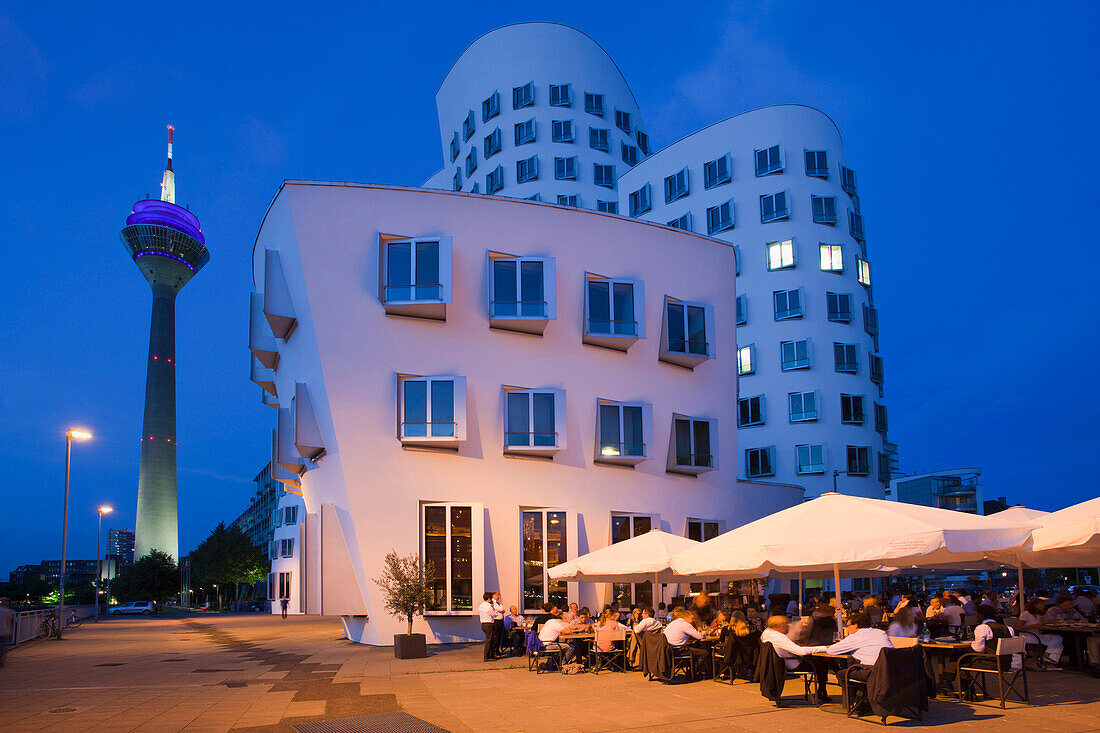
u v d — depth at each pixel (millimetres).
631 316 29266
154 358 185375
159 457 174000
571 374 28328
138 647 27031
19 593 178750
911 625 10938
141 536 166875
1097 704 10547
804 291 46812
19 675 18031
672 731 9633
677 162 51156
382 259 25828
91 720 11328
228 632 36250
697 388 31797
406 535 24625
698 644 14477
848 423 46250
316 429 25734
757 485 33406
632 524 28656
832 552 11070
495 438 26500
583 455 28078
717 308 32906
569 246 28969
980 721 9656
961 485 81188
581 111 55531
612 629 16047
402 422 25141
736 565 11977
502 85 56281
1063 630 14195
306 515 27031
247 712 11828
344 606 24500
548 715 10953
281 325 27250
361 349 25266
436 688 14094
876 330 49938
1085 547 13430
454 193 27250
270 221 28422
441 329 26344
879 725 9672
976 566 21031
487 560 25656
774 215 47719
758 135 48812
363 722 10711
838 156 49656
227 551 94875
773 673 11469
